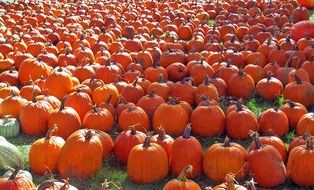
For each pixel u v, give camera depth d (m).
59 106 4.80
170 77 5.78
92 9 9.42
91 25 8.42
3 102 4.79
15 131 4.61
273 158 3.73
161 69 5.62
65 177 3.83
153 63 6.05
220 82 5.32
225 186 3.21
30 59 5.75
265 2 9.90
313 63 5.80
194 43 6.94
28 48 6.66
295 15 8.85
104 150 4.06
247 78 5.32
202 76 5.56
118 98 5.02
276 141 3.98
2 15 8.58
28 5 9.66
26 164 4.11
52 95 5.16
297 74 5.46
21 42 6.79
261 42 7.13
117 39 7.16
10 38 6.99
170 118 4.46
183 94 5.05
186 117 4.52
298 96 5.07
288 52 6.18
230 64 5.62
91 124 4.46
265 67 5.84
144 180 3.79
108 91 4.96
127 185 3.82
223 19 8.72
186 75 5.76
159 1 10.39
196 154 3.86
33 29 7.57
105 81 5.54
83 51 6.26
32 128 4.59
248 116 4.44
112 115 4.69
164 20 8.34
